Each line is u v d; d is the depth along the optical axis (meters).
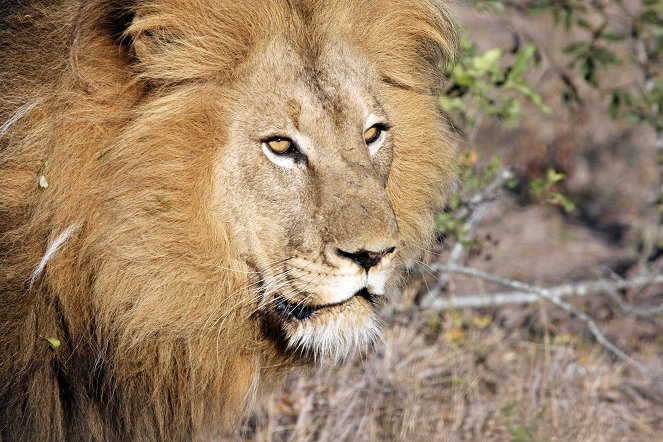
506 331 15.24
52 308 8.84
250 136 8.59
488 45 24.33
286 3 8.68
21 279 8.66
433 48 10.26
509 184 14.52
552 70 22.64
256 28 8.62
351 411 12.64
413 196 9.89
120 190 8.38
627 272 18.11
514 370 14.13
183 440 9.56
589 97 24.25
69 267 8.62
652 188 23.38
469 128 14.79
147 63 8.53
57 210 8.40
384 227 8.39
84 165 8.44
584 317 14.34
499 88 14.84
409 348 13.62
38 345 8.93
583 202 23.05
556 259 19.39
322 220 8.45
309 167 8.56
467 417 12.70
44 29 8.66
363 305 8.86
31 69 8.60
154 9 8.52
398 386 12.96
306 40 8.66
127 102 8.54
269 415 11.95
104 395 9.16
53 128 8.38
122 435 9.41
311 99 8.57
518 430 11.60
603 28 15.79
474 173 14.84
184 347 9.00
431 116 10.02
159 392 9.10
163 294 8.65
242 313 9.02
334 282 8.48
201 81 8.67
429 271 10.87
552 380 13.45
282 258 8.66
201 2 8.67
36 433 9.12
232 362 9.28
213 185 8.67
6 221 8.59
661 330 16.05
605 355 14.66
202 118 8.59
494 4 14.45
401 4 9.75
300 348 9.50
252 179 8.62
